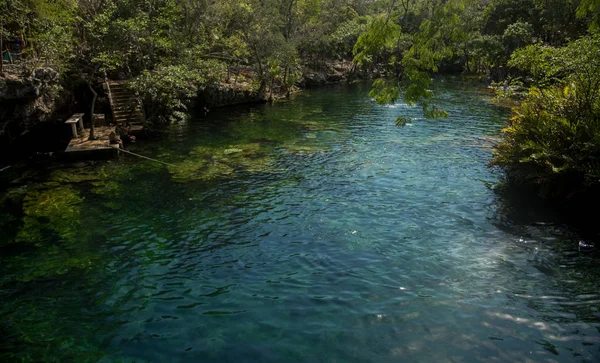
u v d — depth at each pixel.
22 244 10.46
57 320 7.53
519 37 41.28
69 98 22.70
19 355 6.64
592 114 12.07
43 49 18.61
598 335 6.73
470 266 9.09
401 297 8.01
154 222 11.76
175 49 26.47
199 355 6.55
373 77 56.50
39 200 13.38
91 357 6.57
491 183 14.44
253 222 11.72
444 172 15.78
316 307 7.77
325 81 50.62
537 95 14.66
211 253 10.02
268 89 38.72
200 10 28.47
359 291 8.27
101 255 9.94
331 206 12.76
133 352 6.66
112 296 8.27
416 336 6.86
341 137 22.27
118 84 24.73
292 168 16.73
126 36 22.22
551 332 6.84
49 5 20.23
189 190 14.31
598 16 7.80
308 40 42.50
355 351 6.56
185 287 8.57
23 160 17.86
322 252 9.96
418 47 8.32
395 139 21.44
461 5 7.90
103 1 24.84
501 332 6.89
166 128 24.70
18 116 16.80
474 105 31.34
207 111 30.06
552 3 40.41
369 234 10.82
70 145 18.67
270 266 9.37
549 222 11.21
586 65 13.51
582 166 11.38
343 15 55.41
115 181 15.22
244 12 31.89
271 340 6.88
